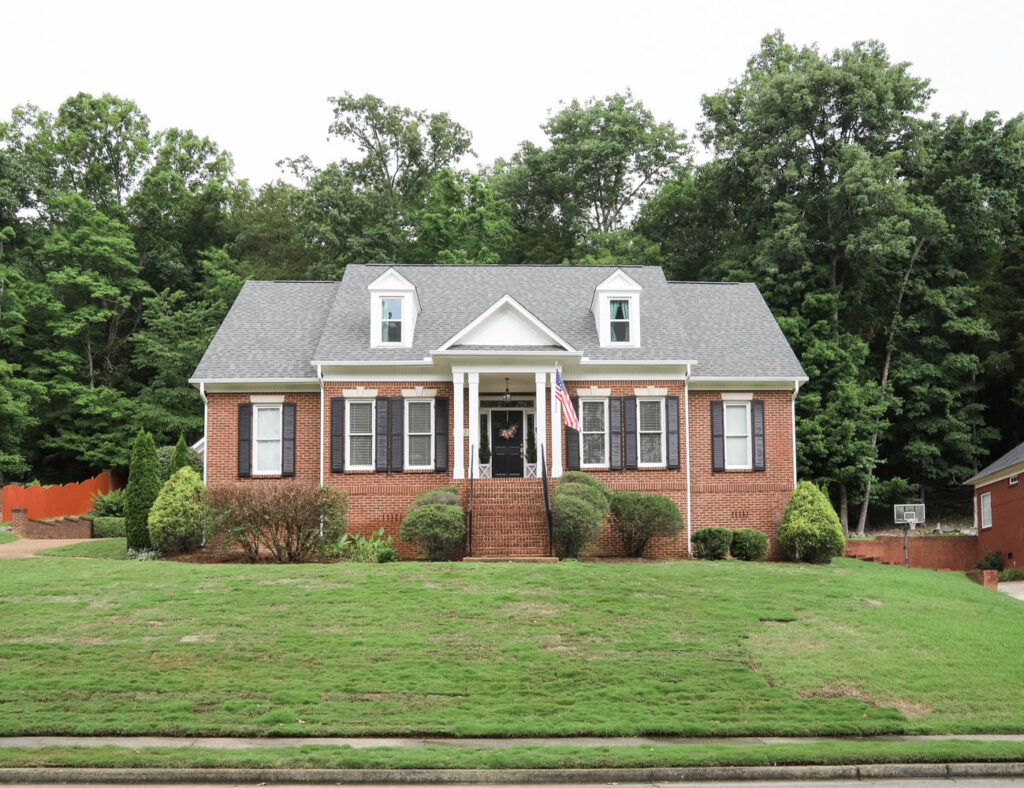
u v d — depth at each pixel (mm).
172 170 59781
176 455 29453
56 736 13234
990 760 12672
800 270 44969
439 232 56219
